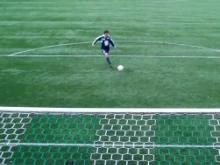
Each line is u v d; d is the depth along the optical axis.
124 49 16.20
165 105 10.91
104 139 9.06
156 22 21.08
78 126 9.62
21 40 17.58
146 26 20.19
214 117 9.97
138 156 8.41
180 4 26.22
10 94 11.73
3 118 10.05
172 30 19.39
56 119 9.97
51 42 17.27
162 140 8.98
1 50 16.09
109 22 21.03
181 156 8.38
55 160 8.34
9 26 20.14
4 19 21.73
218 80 12.76
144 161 8.24
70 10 24.16
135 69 13.80
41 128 9.57
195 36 18.30
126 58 15.04
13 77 13.11
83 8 24.73
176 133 9.26
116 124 9.68
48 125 9.70
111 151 8.61
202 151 8.54
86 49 16.20
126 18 22.00
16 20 21.50
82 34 18.61
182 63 14.45
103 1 27.14
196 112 10.15
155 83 12.52
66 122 9.82
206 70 13.70
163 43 17.11
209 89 12.03
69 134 9.29
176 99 11.31
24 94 11.73
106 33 13.58
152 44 16.95
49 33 18.78
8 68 13.99
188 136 9.12
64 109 10.30
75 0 27.47
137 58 15.04
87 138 9.11
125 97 11.45
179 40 17.61
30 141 9.02
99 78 12.95
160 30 19.39
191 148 8.66
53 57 15.20
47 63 14.50
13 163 8.24
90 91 11.91
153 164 8.13
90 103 11.08
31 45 16.81
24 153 8.59
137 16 22.52
